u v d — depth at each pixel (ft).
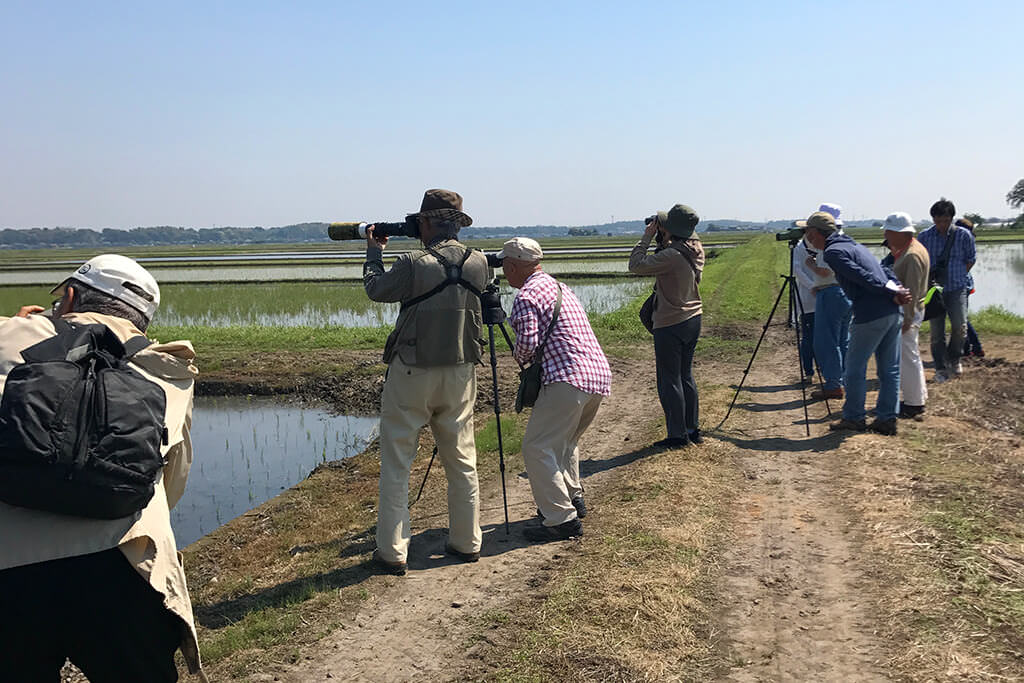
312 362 45.47
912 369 26.37
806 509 18.86
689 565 15.72
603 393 17.71
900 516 17.52
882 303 23.68
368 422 37.04
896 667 12.00
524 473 23.79
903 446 22.86
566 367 17.21
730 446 24.16
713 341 47.60
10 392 7.50
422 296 15.08
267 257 260.01
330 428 35.99
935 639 12.55
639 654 12.48
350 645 13.37
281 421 37.40
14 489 7.30
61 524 7.75
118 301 9.54
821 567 15.74
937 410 27.71
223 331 56.80
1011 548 15.51
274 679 12.38
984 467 20.75
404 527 16.30
